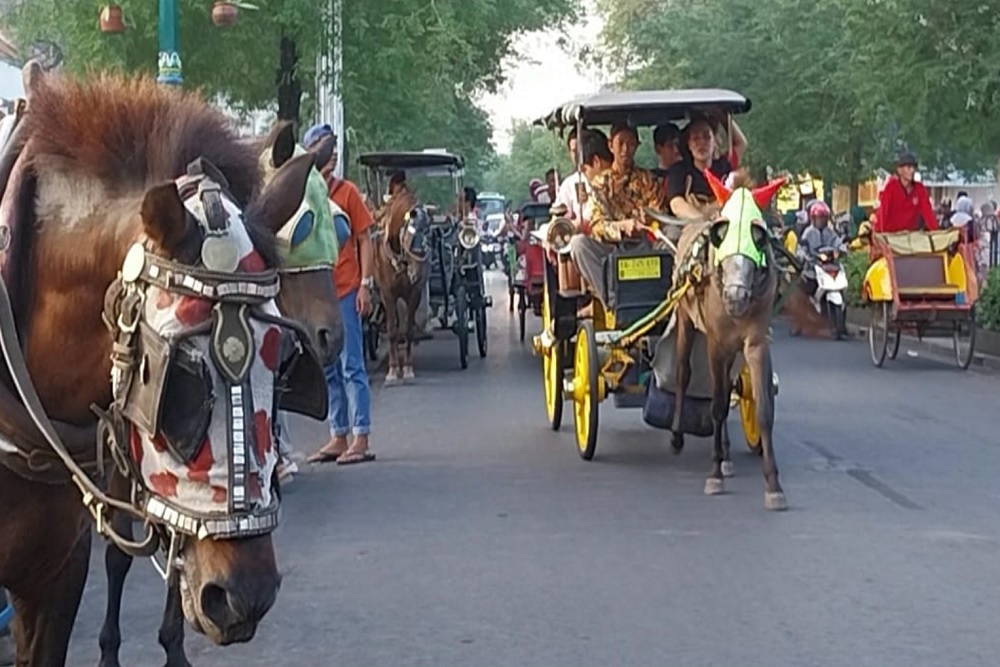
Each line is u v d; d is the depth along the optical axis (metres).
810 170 34.38
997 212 28.00
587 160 12.79
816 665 6.87
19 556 4.36
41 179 4.16
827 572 8.55
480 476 11.56
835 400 16.20
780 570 8.59
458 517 10.07
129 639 7.29
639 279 11.80
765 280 10.14
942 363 20.30
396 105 22.84
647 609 7.79
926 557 8.91
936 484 11.21
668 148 12.77
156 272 3.62
